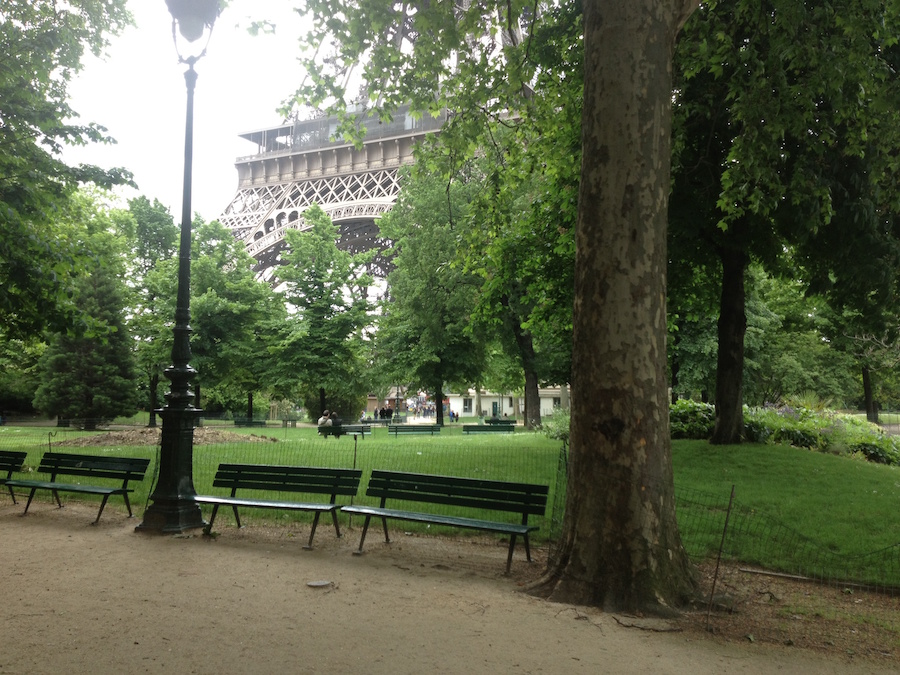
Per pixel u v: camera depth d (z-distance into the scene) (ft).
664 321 22.79
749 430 55.98
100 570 24.53
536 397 112.16
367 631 18.52
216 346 139.23
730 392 54.70
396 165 186.39
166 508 31.86
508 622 19.70
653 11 22.77
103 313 125.29
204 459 51.52
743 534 31.14
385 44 38.11
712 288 63.41
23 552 27.40
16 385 150.41
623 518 21.75
